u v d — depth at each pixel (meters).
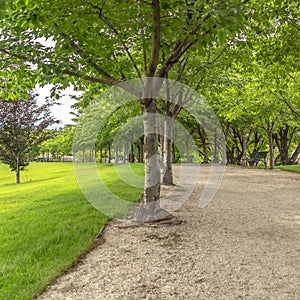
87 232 5.61
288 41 8.06
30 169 29.67
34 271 3.93
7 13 5.51
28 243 5.04
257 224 6.23
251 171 18.88
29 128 18.83
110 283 3.63
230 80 12.71
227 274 3.84
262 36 8.39
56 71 5.87
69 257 4.38
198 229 5.89
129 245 4.99
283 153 27.02
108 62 6.70
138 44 7.87
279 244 4.97
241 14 4.53
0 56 6.79
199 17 5.09
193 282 3.63
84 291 3.44
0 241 5.23
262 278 3.71
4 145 18.48
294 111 16.25
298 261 4.25
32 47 6.18
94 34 6.21
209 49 10.37
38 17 4.70
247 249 4.75
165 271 3.96
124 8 5.14
